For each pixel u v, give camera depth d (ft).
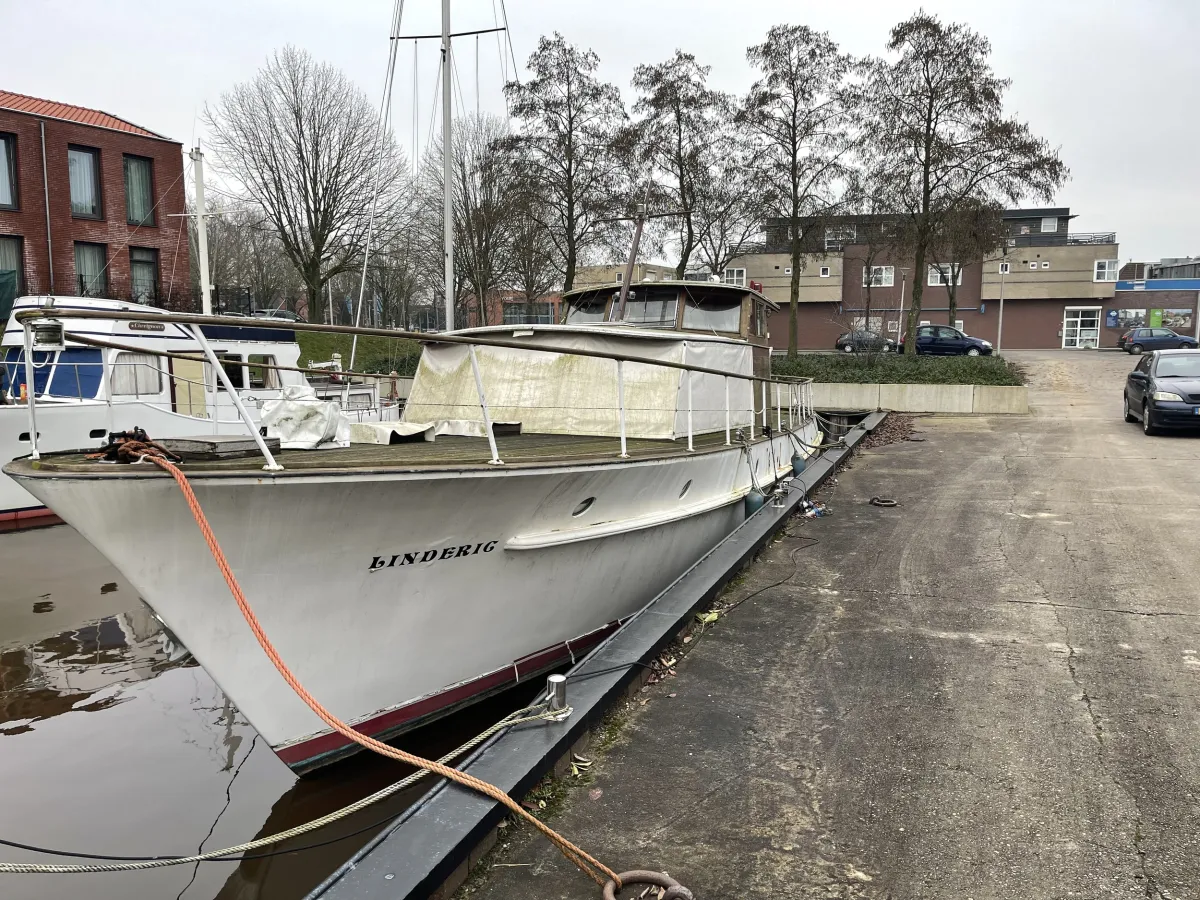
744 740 13.05
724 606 19.65
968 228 77.87
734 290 30.96
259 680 14.01
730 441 26.40
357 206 96.89
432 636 16.22
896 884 9.49
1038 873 9.61
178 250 90.33
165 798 15.76
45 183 79.15
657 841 10.42
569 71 73.05
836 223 83.97
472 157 89.92
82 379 40.75
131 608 28.12
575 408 24.97
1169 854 9.89
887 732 13.19
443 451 18.24
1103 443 46.01
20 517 39.63
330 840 14.23
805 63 75.46
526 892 9.56
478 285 86.89
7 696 20.79
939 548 24.76
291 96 94.73
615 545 19.86
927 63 74.79
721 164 79.77
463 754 16.76
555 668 19.75
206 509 12.25
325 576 14.06
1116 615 18.42
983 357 85.25
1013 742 12.75
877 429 57.11
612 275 91.86
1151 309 147.02
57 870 9.73
